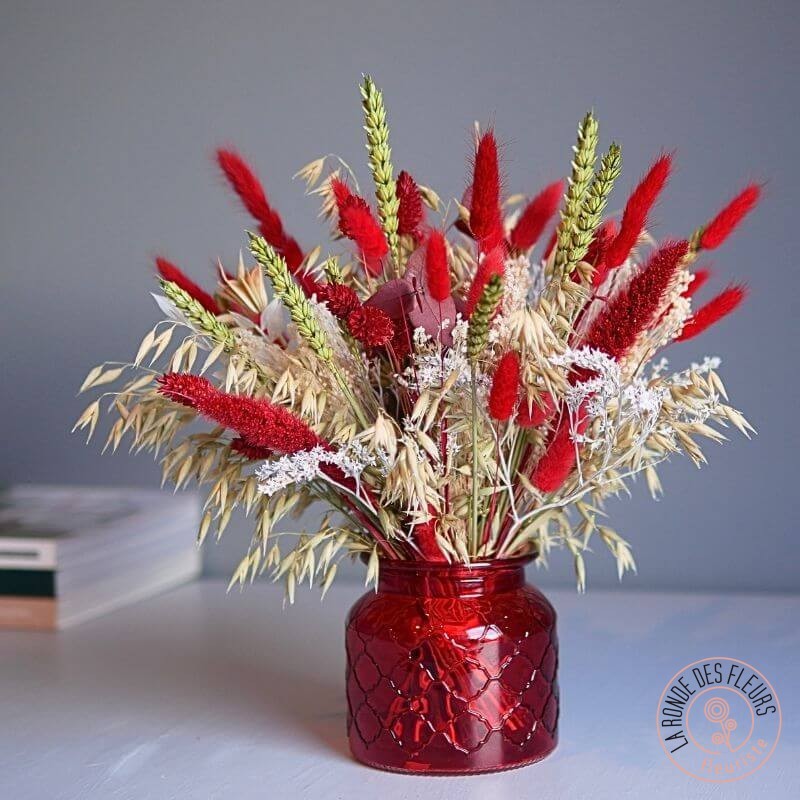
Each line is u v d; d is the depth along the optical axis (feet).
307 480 3.05
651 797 2.98
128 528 5.34
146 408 3.20
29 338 5.86
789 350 5.31
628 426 3.18
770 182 5.25
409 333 3.00
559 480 3.00
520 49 5.39
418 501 2.94
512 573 3.17
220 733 3.55
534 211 3.29
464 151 5.43
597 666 4.18
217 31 5.62
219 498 3.16
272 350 3.09
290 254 3.27
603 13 5.32
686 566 5.48
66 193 5.80
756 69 5.24
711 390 3.13
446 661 3.05
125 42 5.70
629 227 2.89
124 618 5.09
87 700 3.91
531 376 2.88
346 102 5.54
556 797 2.98
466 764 3.09
